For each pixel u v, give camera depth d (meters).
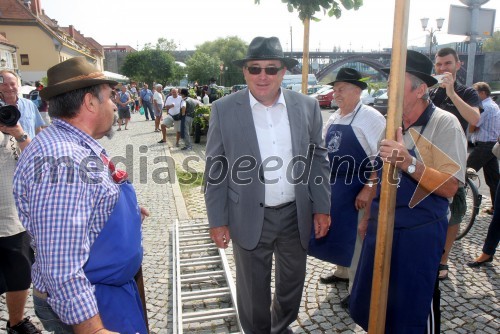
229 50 64.50
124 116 16.00
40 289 1.57
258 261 2.55
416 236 2.17
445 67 3.77
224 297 3.38
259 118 2.48
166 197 6.54
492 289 3.43
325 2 2.57
